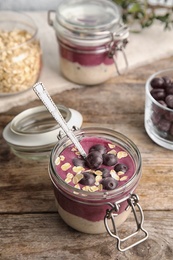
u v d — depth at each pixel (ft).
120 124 4.03
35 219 3.23
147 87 3.77
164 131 3.69
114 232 2.85
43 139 3.47
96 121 4.05
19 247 3.05
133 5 5.09
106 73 4.41
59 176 2.89
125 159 3.15
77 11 4.46
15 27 4.74
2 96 4.31
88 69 4.32
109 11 4.45
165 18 4.97
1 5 5.57
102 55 4.27
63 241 3.09
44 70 4.66
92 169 3.05
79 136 3.31
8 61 4.14
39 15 5.38
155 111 3.64
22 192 3.42
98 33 4.13
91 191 2.88
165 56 4.84
